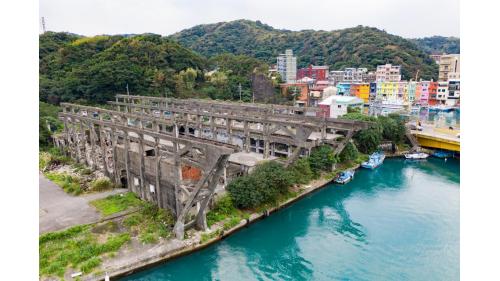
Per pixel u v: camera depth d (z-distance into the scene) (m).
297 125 44.81
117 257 27.48
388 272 29.16
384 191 47.09
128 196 38.59
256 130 50.00
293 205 42.09
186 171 37.19
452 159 62.12
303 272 29.30
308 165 47.25
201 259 30.38
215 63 135.50
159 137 33.28
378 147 64.12
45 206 35.69
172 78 98.00
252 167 41.78
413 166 58.16
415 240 34.12
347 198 44.72
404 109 104.50
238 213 36.25
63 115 52.91
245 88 113.56
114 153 41.47
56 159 51.84
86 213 34.12
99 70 84.69
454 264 30.05
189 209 31.11
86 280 24.98
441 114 111.19
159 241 29.95
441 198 44.47
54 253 27.36
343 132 61.81
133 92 88.75
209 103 67.69
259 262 30.67
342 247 33.19
